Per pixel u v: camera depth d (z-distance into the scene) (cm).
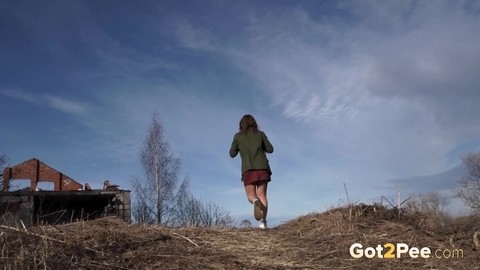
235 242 617
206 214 1133
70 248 478
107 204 2514
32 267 420
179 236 607
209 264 508
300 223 743
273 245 609
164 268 482
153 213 2697
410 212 749
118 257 489
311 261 545
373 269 522
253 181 727
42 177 2719
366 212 746
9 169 2684
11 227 495
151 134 2950
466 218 702
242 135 754
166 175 2811
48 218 682
